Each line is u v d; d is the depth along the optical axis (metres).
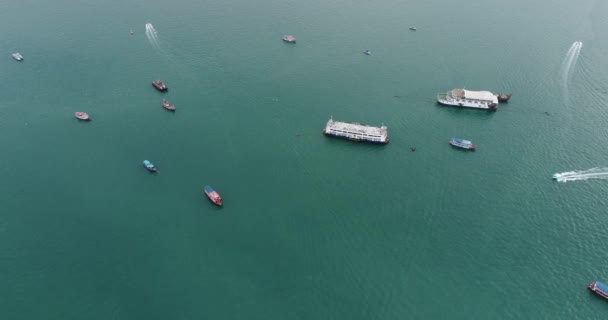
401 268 156.75
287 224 172.75
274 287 151.12
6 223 173.25
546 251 161.62
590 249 162.00
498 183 190.75
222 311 143.88
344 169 199.25
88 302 146.25
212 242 165.62
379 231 170.12
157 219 174.62
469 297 147.62
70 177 194.50
